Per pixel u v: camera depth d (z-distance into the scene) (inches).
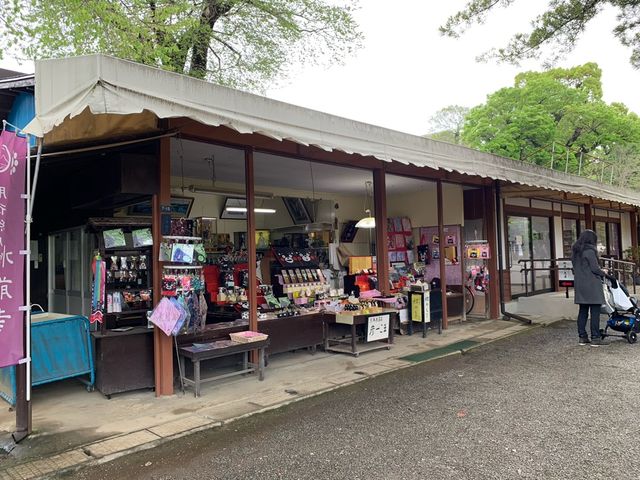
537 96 853.8
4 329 133.2
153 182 175.6
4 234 133.8
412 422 145.8
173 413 157.0
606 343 253.6
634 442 125.0
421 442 129.9
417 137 224.1
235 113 146.9
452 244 362.3
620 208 581.9
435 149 234.5
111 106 116.0
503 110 877.8
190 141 209.5
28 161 140.0
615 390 171.5
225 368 213.0
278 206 365.1
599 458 116.0
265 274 274.2
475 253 348.8
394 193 390.0
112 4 318.3
